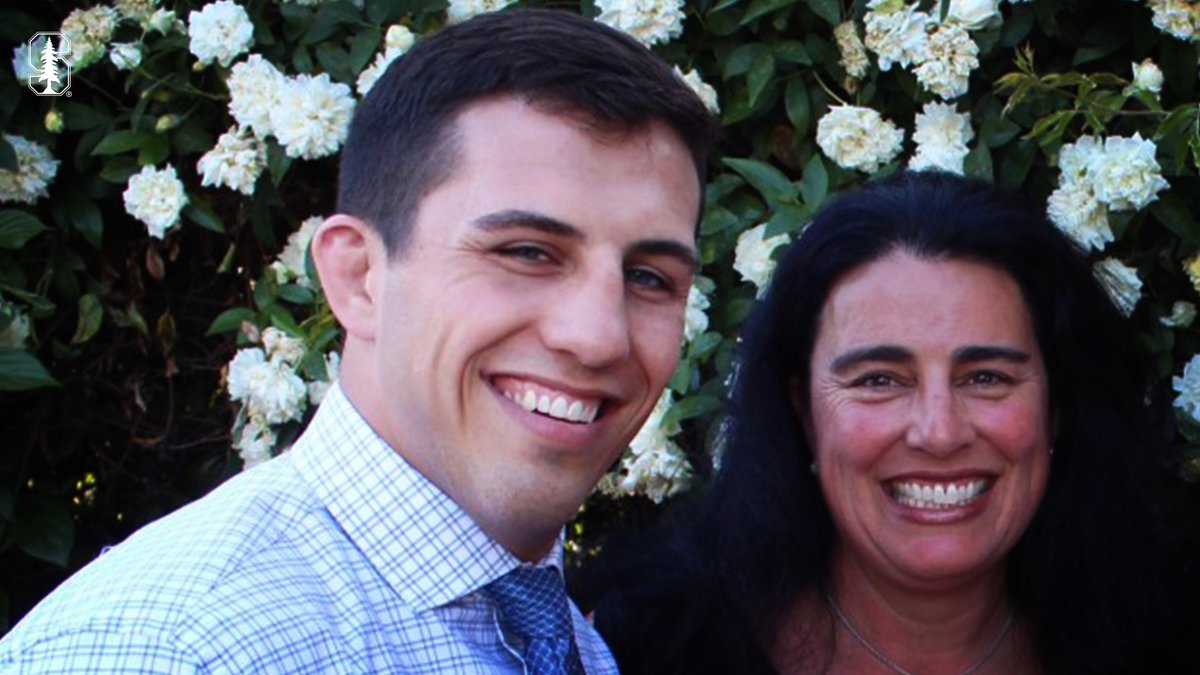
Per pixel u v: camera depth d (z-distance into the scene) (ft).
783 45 9.85
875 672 8.25
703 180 5.57
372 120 5.43
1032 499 7.88
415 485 5.25
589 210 5.10
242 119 9.81
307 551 5.13
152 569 4.83
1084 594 8.26
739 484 8.45
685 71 10.02
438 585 5.22
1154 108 9.39
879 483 7.83
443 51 5.29
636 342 5.32
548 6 10.12
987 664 8.32
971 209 7.76
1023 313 7.75
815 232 7.99
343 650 4.93
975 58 9.36
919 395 7.67
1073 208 9.39
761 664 8.30
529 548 5.42
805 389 8.25
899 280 7.68
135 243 10.84
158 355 11.11
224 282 11.03
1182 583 8.54
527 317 5.12
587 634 6.41
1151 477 8.42
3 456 10.64
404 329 5.21
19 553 10.85
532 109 5.12
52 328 10.62
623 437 5.45
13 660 4.70
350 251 5.47
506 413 5.18
